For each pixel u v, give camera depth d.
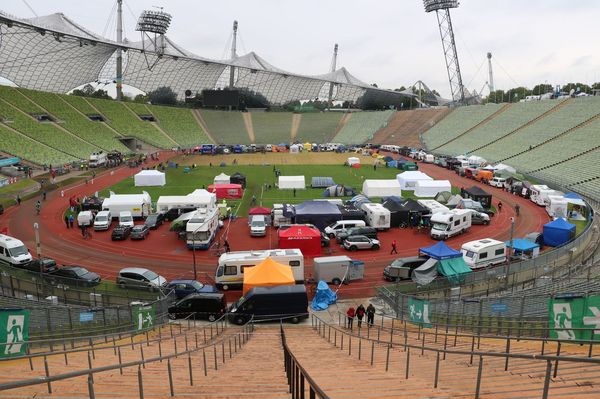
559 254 36.97
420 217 52.59
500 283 33.34
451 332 23.39
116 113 143.62
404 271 36.38
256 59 199.25
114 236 47.16
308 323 29.62
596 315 16.27
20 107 115.81
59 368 14.14
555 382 9.65
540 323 19.88
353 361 15.87
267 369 14.02
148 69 170.88
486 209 58.66
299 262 35.38
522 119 118.75
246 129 166.75
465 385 10.32
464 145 121.50
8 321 16.23
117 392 10.22
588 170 76.38
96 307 25.36
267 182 83.12
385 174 92.81
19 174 82.75
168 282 34.81
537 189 65.69
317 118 178.00
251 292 29.64
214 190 67.75
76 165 99.06
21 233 49.62
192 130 158.00
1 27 111.81
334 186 70.38
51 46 128.75
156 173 78.19
